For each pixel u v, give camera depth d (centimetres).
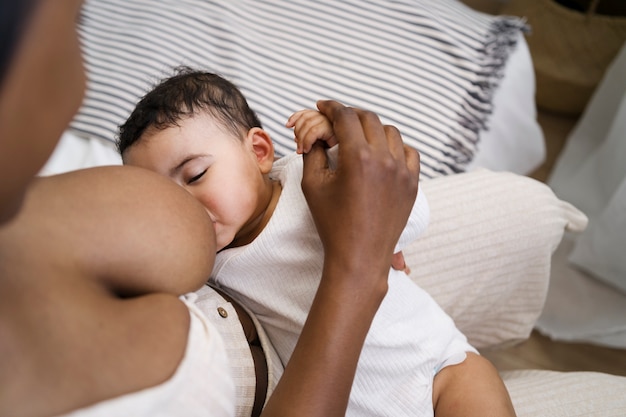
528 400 90
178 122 83
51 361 43
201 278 59
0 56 33
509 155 146
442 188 109
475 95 131
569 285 159
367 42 140
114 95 130
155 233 55
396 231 66
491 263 108
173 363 47
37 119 36
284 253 80
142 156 84
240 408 70
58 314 45
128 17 149
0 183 35
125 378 44
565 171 181
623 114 153
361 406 83
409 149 72
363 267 62
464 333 116
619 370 149
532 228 109
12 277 45
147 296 51
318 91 132
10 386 41
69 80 39
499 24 145
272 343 86
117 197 55
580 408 87
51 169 116
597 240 150
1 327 42
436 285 107
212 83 88
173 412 47
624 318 151
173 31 143
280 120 127
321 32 143
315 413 58
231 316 74
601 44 188
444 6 148
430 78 133
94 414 42
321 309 62
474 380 87
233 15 146
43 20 35
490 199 109
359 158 64
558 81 193
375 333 80
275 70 136
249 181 84
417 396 84
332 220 64
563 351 153
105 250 52
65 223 51
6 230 47
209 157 83
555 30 193
